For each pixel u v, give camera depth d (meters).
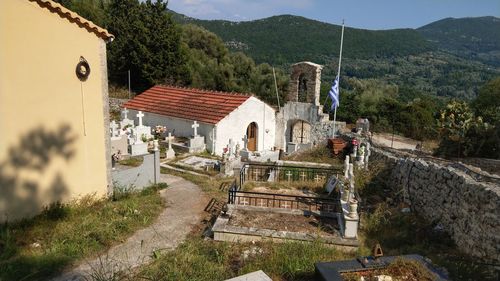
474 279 6.16
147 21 34.38
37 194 8.52
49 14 8.37
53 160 8.79
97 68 9.54
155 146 12.58
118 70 34.53
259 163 14.20
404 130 28.23
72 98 9.05
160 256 7.00
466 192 7.95
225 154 15.28
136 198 10.54
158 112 23.02
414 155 13.55
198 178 13.72
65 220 8.44
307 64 19.91
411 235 8.58
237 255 7.05
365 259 5.58
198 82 40.16
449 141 15.03
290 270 6.17
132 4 37.75
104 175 10.09
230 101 21.61
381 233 8.71
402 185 11.38
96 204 9.66
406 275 5.26
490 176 8.30
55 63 8.61
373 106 32.47
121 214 9.09
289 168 13.52
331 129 19.25
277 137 22.34
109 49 34.03
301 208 10.09
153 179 12.37
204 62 44.97
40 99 8.41
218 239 8.02
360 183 11.87
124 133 16.86
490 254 6.83
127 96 33.16
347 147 16.39
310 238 7.69
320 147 17.33
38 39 8.23
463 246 7.78
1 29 7.65
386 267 5.43
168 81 35.03
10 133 7.95
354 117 31.80
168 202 10.77
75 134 9.20
